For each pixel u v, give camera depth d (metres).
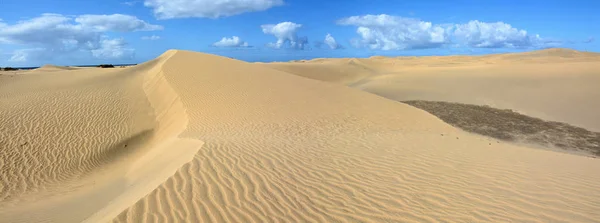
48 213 7.04
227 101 15.36
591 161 7.87
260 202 5.07
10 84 20.77
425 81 35.19
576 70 31.08
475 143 9.70
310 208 4.96
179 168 6.23
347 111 15.09
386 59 118.56
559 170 6.72
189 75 19.84
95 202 7.29
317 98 17.02
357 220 4.63
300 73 52.56
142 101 17.75
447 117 20.25
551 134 16.06
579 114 19.69
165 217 4.48
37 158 11.12
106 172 10.67
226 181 5.76
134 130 14.23
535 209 4.86
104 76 24.20
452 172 6.54
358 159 7.39
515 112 21.27
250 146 8.18
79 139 12.76
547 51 106.00
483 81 31.11
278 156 7.40
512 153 8.36
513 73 33.66
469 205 5.02
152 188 5.45
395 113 15.48
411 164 7.07
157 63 29.95
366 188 5.71
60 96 17.36
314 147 8.45
